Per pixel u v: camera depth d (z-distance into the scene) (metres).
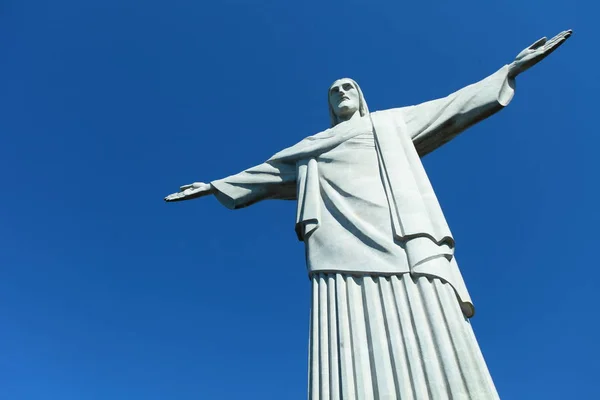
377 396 12.19
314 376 13.04
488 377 12.93
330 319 13.84
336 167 17.53
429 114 18.30
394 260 14.36
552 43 17.73
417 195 15.92
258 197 19.55
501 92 17.69
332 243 15.30
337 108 20.77
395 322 13.29
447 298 13.52
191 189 20.12
